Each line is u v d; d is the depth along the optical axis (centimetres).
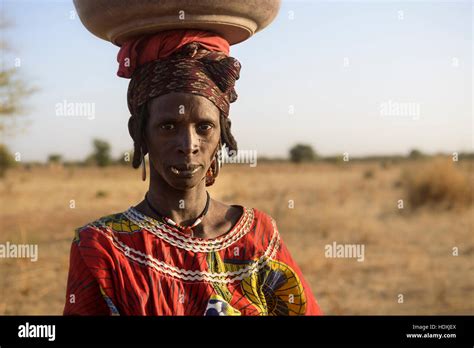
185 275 230
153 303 223
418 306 794
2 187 2350
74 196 2078
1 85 1917
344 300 823
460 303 798
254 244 245
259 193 2242
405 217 1623
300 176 3503
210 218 246
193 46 233
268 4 243
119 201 1948
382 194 2177
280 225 1465
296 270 249
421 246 1209
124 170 3956
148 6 225
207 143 232
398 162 4356
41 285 881
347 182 2931
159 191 239
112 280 222
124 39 243
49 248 1136
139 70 237
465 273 974
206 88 231
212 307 227
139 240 231
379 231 1377
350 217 1580
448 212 1692
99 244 225
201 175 233
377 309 780
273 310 246
